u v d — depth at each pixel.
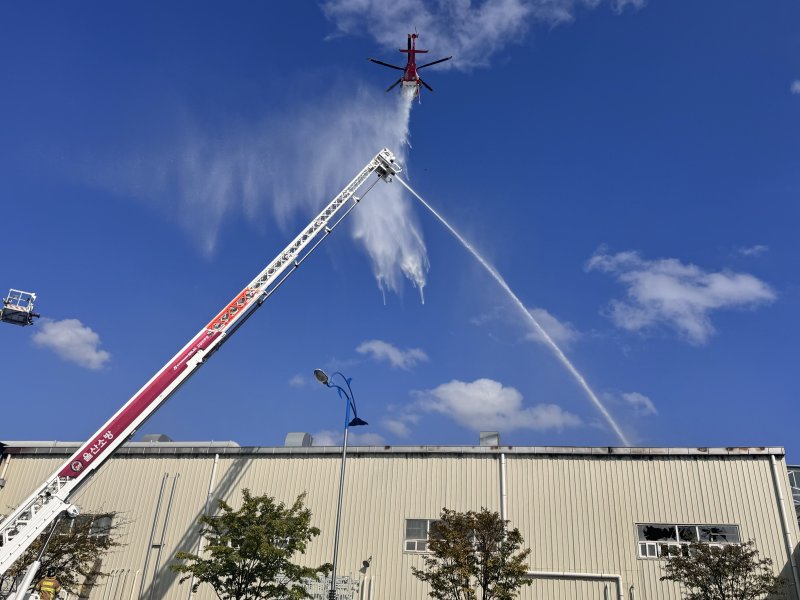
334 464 36.06
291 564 29.34
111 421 27.16
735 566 27.38
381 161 39.66
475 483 34.12
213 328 31.09
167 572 34.84
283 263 34.84
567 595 30.91
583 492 32.88
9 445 41.28
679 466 32.59
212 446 38.28
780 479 31.50
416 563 32.94
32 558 30.50
